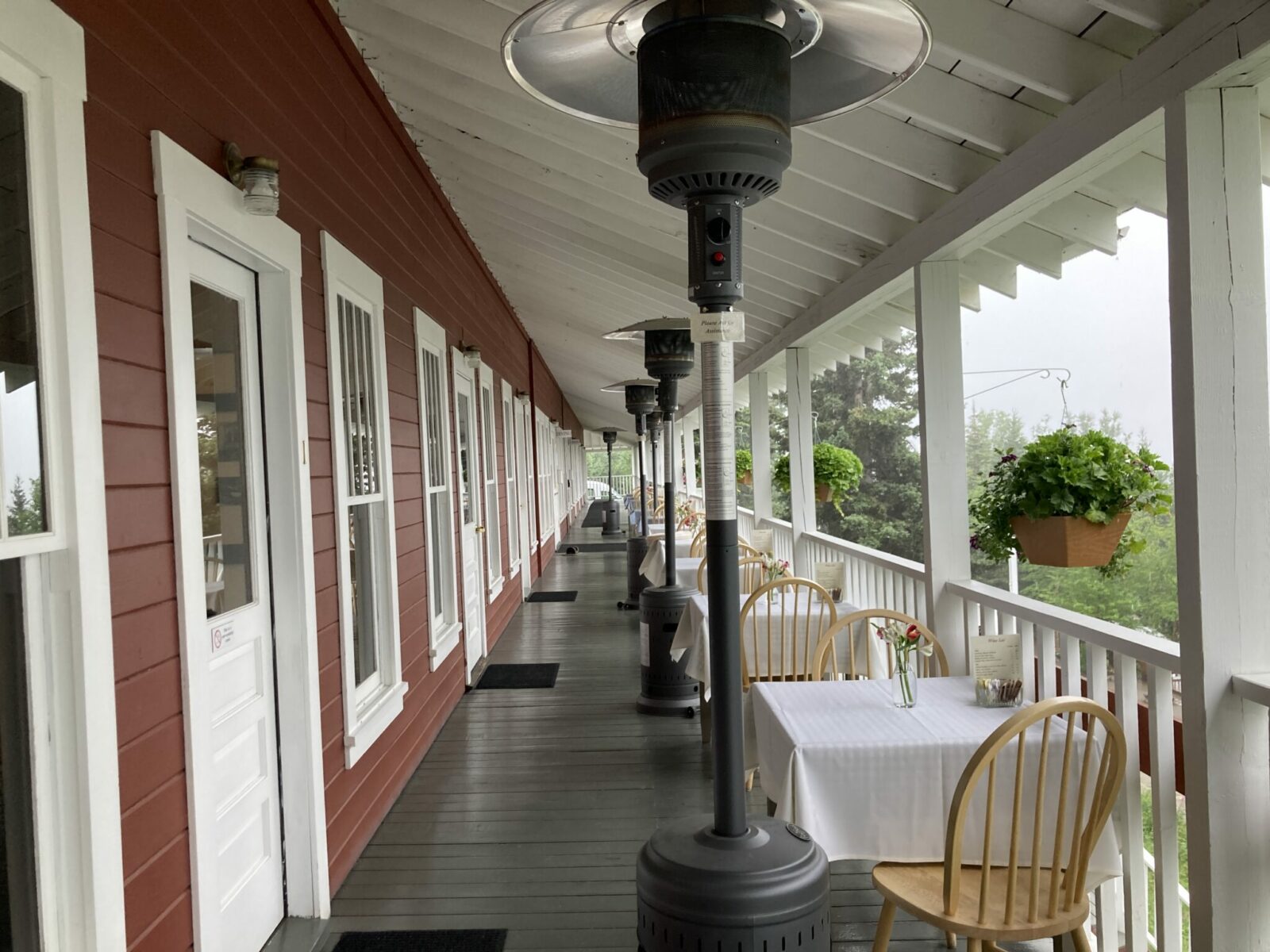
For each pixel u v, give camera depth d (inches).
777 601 201.2
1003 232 134.0
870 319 268.2
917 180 151.1
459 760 187.0
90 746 67.2
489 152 214.1
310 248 130.9
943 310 153.7
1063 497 125.6
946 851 87.9
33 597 64.9
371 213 169.5
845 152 151.9
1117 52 103.0
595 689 243.3
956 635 153.9
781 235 192.1
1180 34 84.1
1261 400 83.0
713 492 77.9
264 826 113.4
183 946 83.7
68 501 66.8
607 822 151.7
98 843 67.6
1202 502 83.2
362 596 156.9
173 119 89.0
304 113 131.4
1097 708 85.8
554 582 485.1
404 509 184.2
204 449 101.5
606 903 123.3
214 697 99.8
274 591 117.8
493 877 132.2
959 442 153.6
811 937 75.0
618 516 843.4
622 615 366.0
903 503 775.7
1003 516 134.5
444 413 239.9
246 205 101.4
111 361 74.9
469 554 269.9
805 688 124.2
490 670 271.6
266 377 118.1
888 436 805.9
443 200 249.0
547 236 280.2
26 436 64.0
